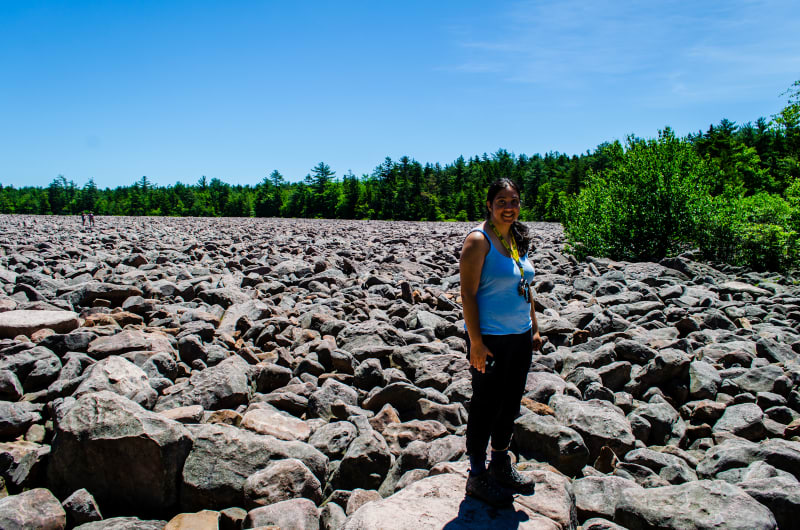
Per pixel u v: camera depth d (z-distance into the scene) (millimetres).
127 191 158250
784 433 4645
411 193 100062
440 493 3195
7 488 3785
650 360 6047
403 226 38562
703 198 14711
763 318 8438
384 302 9266
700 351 6523
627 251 15508
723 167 46312
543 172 112875
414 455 4023
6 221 38844
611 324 7559
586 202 16328
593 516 3516
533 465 3973
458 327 7566
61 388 5133
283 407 5094
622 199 15336
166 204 130375
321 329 7543
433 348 6539
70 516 3381
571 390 5316
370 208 101250
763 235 13805
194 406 4656
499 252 2926
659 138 15125
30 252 16172
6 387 5023
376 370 5723
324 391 5180
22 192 166250
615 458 4152
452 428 4793
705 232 14578
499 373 2977
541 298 9000
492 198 2939
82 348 6230
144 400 4820
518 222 3094
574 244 16094
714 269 13578
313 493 3666
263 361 6375
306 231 29438
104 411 3664
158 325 7664
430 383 5680
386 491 3920
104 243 19688
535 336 3414
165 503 3545
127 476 3531
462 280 2926
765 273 13141
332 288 10875
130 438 3484
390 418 4781
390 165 115750
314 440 4359
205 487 3543
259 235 25406
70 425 3629
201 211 129375
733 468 3963
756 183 41000
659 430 4730
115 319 7574
